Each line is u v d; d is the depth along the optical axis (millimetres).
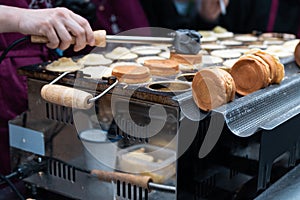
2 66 1562
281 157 1217
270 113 1091
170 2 2434
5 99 1605
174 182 977
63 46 1104
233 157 1086
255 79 1109
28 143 1183
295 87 1196
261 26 2486
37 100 1137
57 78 1085
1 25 1110
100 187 1082
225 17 2461
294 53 1393
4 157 1606
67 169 1128
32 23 1089
